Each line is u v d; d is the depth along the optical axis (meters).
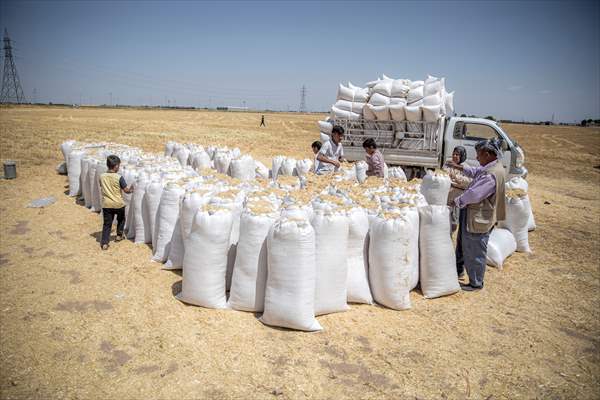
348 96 10.66
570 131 55.91
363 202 5.23
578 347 4.10
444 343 4.04
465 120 10.68
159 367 3.50
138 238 6.48
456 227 7.02
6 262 5.73
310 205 4.79
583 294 5.34
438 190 6.36
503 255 6.28
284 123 53.22
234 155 9.71
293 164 8.77
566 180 16.62
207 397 3.17
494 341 4.13
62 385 3.26
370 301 4.65
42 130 27.27
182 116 62.16
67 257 5.93
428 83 9.91
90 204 8.66
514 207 6.85
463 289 5.29
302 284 3.96
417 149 10.15
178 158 10.41
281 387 3.31
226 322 4.18
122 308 4.46
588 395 3.39
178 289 4.92
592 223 9.23
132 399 3.12
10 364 3.50
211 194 5.12
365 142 7.71
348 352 3.80
